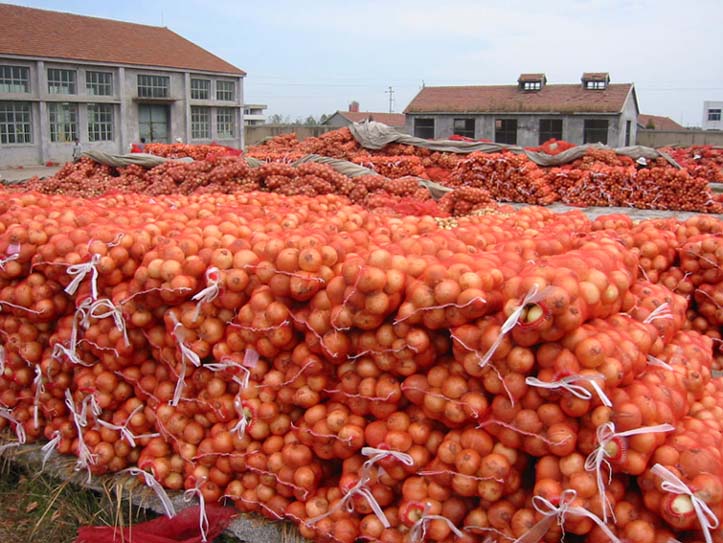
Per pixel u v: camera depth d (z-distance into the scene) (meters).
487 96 49.06
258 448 2.91
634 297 2.80
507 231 3.96
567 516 2.17
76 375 3.45
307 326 2.69
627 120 47.16
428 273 2.41
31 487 3.56
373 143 16.64
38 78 37.75
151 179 12.57
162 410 3.15
